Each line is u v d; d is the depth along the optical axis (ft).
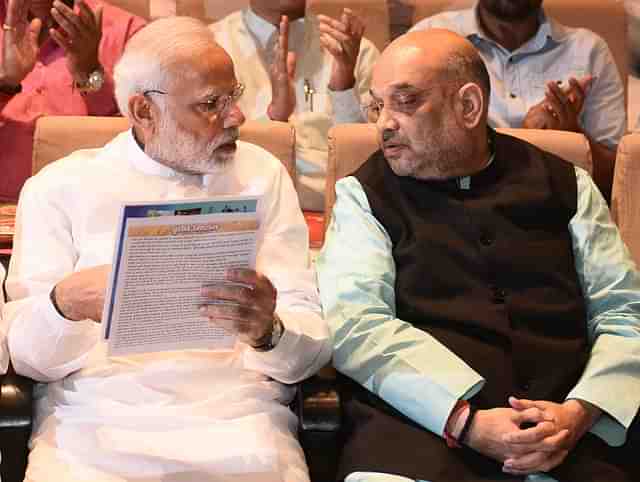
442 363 8.35
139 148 8.93
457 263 8.91
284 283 8.94
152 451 8.08
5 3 13.47
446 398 8.20
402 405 8.34
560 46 14.42
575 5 14.71
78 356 8.38
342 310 8.71
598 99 14.51
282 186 9.35
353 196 9.27
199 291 7.50
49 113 13.21
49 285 8.52
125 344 7.51
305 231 9.30
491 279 8.89
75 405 8.43
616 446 8.52
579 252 9.29
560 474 8.23
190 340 7.73
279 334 8.32
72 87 13.29
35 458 8.08
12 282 8.57
